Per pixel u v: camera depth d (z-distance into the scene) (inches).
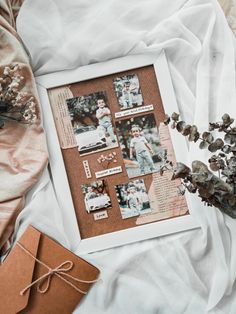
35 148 33.7
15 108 33.7
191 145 33.3
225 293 33.1
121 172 33.9
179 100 34.1
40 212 33.5
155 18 34.5
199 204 33.1
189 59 34.4
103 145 34.0
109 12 34.2
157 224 33.5
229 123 27.3
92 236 33.7
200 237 33.4
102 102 34.1
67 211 33.7
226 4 34.9
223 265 33.0
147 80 34.1
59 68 34.3
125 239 33.5
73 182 34.0
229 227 33.1
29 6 34.3
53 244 33.0
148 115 33.9
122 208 33.8
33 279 32.8
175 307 33.1
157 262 33.3
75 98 34.2
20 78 33.4
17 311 32.4
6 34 33.6
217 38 34.4
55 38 34.1
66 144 34.1
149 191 33.8
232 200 28.5
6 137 33.9
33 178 33.3
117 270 33.3
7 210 33.3
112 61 34.2
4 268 32.9
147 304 33.2
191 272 33.2
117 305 33.4
